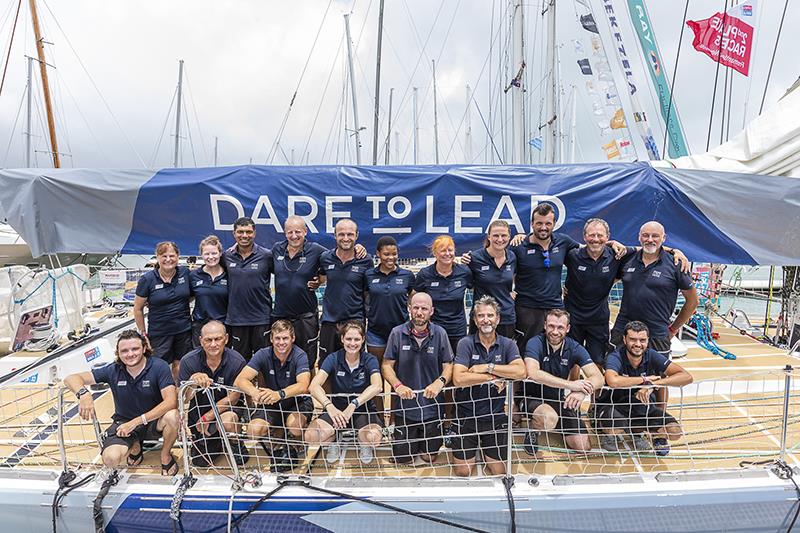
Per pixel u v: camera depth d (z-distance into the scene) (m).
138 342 3.39
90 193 4.98
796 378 5.17
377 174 5.04
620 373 3.66
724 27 7.01
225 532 2.99
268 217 5.03
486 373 3.44
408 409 3.45
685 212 4.92
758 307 11.18
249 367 3.62
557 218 4.96
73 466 3.46
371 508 3.01
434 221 5.02
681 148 9.41
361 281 4.28
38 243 4.98
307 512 3.00
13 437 4.02
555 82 8.57
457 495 3.03
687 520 3.01
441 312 4.10
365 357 3.70
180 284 4.34
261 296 4.34
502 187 4.96
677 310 7.17
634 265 4.06
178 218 5.06
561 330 3.53
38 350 6.21
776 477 3.16
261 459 3.73
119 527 3.05
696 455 3.69
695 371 5.47
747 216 4.88
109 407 4.79
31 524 3.12
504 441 3.53
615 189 4.93
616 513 3.00
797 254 4.89
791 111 4.84
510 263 4.14
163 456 3.45
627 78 9.44
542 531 2.98
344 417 3.30
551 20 8.47
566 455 3.68
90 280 8.30
